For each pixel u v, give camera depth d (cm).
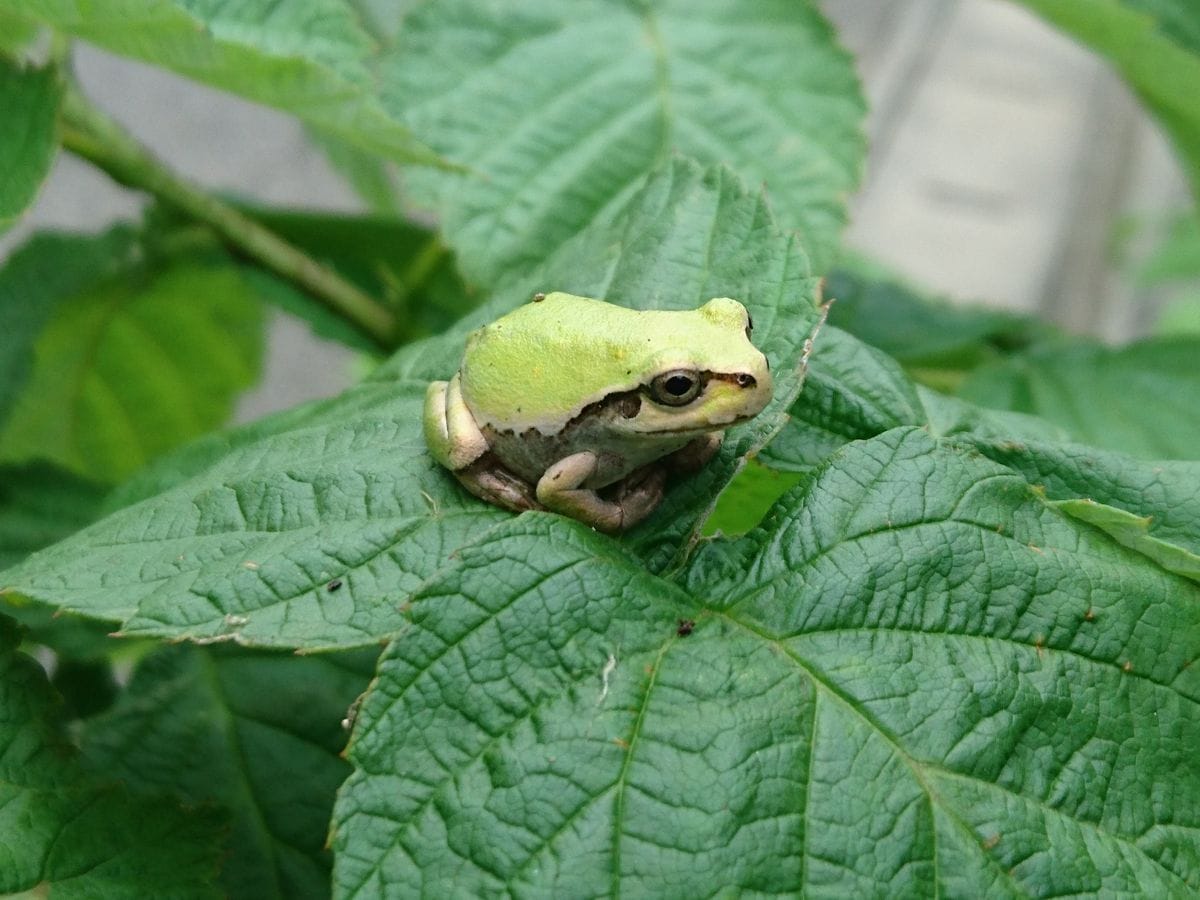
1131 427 24
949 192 50
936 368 27
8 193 18
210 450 19
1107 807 15
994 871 14
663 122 24
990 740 15
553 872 14
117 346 26
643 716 15
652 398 16
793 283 18
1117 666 16
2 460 25
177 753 20
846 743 15
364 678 21
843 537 16
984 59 61
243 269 25
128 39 18
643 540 17
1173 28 25
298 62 18
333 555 16
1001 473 16
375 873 14
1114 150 57
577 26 24
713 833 14
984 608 16
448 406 17
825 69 24
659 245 18
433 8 24
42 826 16
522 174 23
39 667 17
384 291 26
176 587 16
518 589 15
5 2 18
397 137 19
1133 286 40
